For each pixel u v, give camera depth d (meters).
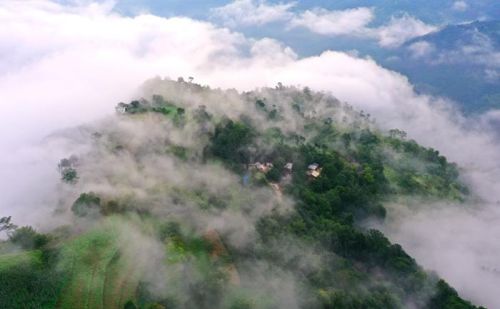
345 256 100.56
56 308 69.62
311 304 78.75
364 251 101.25
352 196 125.88
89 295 72.88
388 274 97.19
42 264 78.00
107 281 76.75
